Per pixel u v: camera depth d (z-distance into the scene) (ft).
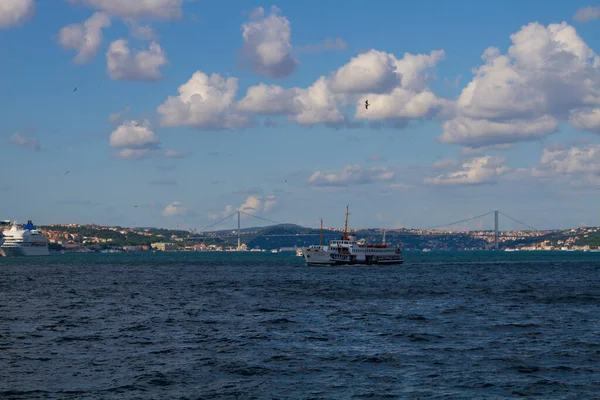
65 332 223.10
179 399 134.82
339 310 291.99
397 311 287.07
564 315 269.85
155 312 287.28
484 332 219.82
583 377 151.74
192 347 191.83
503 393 138.31
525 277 582.35
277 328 231.30
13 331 225.35
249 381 149.07
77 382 147.74
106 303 332.60
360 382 147.84
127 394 138.00
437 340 202.80
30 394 137.39
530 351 183.32
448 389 141.49
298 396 136.77
